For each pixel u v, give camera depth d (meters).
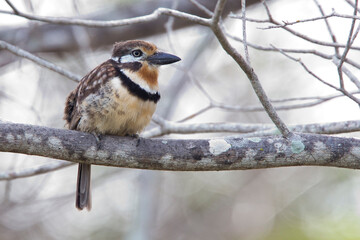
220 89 14.09
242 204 13.43
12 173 8.80
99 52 13.98
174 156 6.94
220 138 7.00
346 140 6.82
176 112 13.87
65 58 13.83
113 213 13.14
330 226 10.80
